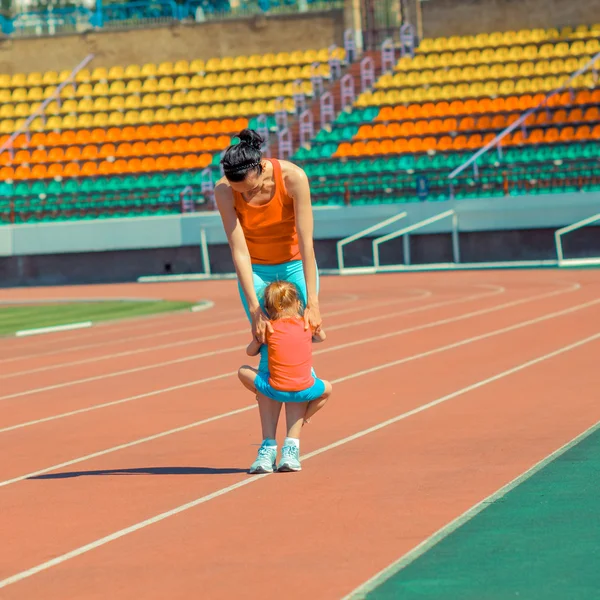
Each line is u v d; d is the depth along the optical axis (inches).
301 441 468.1
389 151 2039.9
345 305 1232.8
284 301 395.2
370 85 2226.9
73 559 300.7
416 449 436.1
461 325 936.3
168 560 293.9
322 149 2076.8
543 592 248.7
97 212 2105.1
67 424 554.6
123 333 1066.7
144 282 1991.9
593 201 1819.6
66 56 2436.0
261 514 340.2
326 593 257.3
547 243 1859.0
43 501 378.0
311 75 2276.1
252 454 446.3
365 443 455.5
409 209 1910.7
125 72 2381.9
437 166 1989.4
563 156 1941.4
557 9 2225.6
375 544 298.5
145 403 612.1
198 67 2373.3
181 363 799.1
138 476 413.1
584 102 2018.9
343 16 2353.6
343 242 1894.7
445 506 338.0
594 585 252.1
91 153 2203.5
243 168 382.9
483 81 2139.5
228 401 601.0
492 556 278.8
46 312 1403.8
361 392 602.2
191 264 2034.9
